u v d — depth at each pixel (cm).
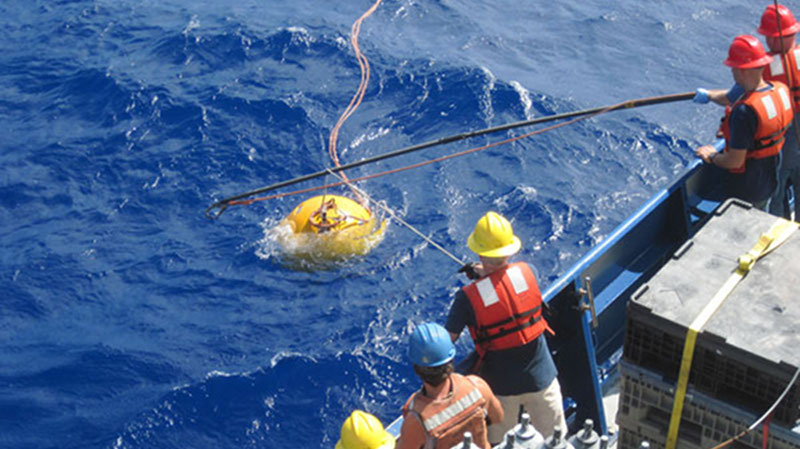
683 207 749
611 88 2078
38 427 1288
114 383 1357
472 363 592
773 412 451
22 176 1806
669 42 2273
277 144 1869
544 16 2398
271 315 1466
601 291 704
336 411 1297
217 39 2216
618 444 533
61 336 1448
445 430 481
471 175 1772
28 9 2397
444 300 1473
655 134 1892
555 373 595
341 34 2247
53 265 1590
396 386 1330
